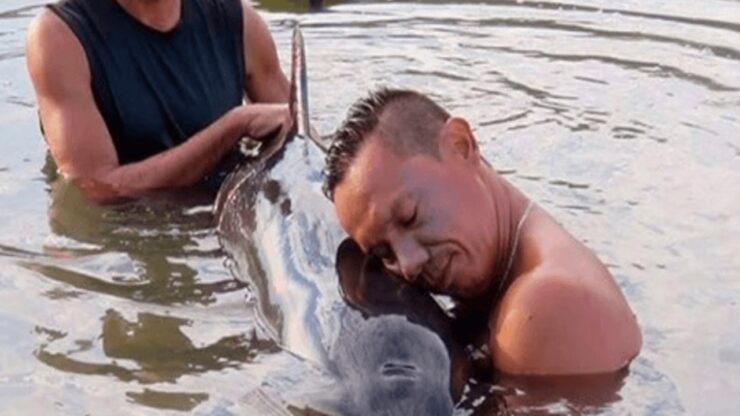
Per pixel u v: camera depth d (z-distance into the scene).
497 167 3.41
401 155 2.58
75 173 3.37
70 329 2.80
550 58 4.16
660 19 4.47
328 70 4.09
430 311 2.54
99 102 3.41
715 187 3.28
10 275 3.00
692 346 2.64
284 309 2.67
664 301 2.80
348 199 2.61
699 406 2.46
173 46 3.48
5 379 2.64
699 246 3.01
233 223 3.09
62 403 2.56
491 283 2.62
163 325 2.80
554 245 2.58
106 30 3.42
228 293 2.91
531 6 4.64
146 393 2.59
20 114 3.85
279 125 3.28
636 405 2.46
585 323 2.48
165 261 3.05
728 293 2.83
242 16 3.60
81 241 3.14
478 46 4.27
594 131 3.62
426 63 4.14
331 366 2.46
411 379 2.36
